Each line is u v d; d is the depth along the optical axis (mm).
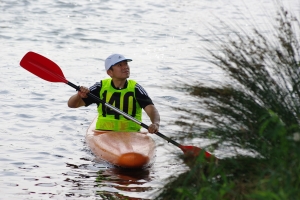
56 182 17578
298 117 12602
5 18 46250
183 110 13586
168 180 13523
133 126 21516
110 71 21219
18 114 24469
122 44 39906
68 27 44469
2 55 35125
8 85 28625
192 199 11672
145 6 54781
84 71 32531
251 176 12211
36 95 27250
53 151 20469
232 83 13453
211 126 13070
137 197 16297
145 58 35969
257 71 13305
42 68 22047
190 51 37812
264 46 14430
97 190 16938
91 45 39406
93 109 25750
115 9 52656
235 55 13805
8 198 16172
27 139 21594
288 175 10500
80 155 20219
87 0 55969
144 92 21219
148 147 19906
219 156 13000
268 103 12781
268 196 10102
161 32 43938
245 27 45000
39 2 53531
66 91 28234
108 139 20531
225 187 11281
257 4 56250
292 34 14289
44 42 39625
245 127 12750
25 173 18250
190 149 13703
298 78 13266
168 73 32094
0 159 19391
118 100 21297
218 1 58250
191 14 51312
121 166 19109
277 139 12188
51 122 23734
